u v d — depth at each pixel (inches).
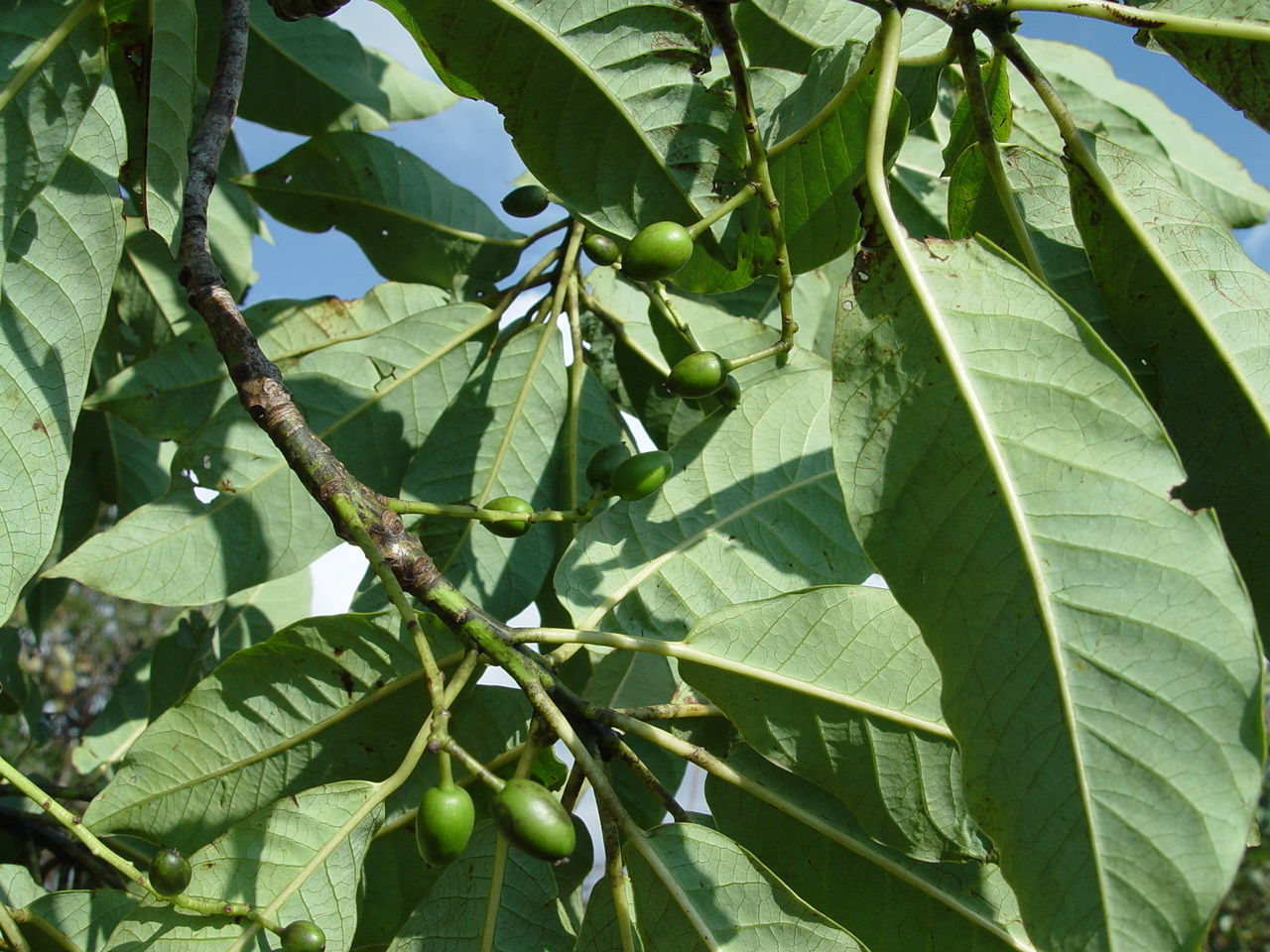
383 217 27.6
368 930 21.9
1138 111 31.6
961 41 19.8
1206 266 20.0
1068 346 18.3
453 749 17.9
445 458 24.9
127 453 31.5
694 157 20.9
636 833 19.1
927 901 20.3
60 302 19.7
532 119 20.7
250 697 21.5
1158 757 17.6
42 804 19.6
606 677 22.4
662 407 26.6
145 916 19.7
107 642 93.5
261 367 20.1
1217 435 20.0
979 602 18.2
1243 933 86.2
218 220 31.3
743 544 22.6
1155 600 17.8
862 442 18.6
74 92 19.2
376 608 25.1
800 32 25.8
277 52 28.7
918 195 28.4
